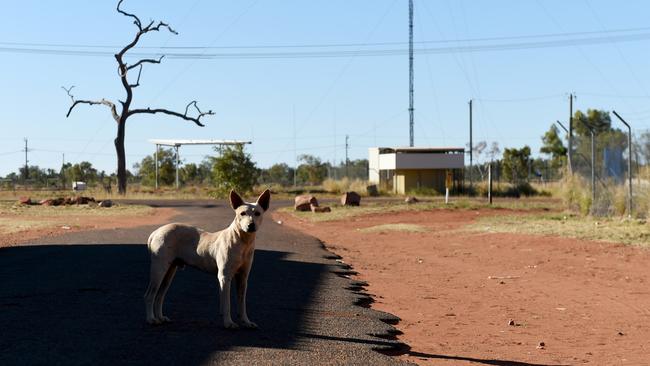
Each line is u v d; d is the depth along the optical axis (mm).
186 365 8055
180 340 9211
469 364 9727
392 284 17438
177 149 87375
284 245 24000
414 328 12180
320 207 44969
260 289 14344
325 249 23922
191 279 14797
